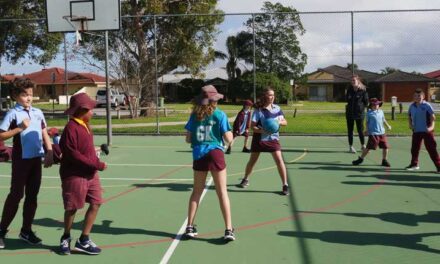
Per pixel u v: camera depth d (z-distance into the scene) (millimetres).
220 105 43469
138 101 26875
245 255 5004
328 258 4891
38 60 32656
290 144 14477
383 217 6367
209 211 6727
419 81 45969
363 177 9141
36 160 5348
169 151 13352
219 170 5387
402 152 12508
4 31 30031
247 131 12805
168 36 27453
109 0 14656
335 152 12719
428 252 5031
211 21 28047
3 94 32969
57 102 54688
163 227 6031
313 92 60812
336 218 6344
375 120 10156
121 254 5090
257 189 8148
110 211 6816
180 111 33562
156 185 8633
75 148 4871
